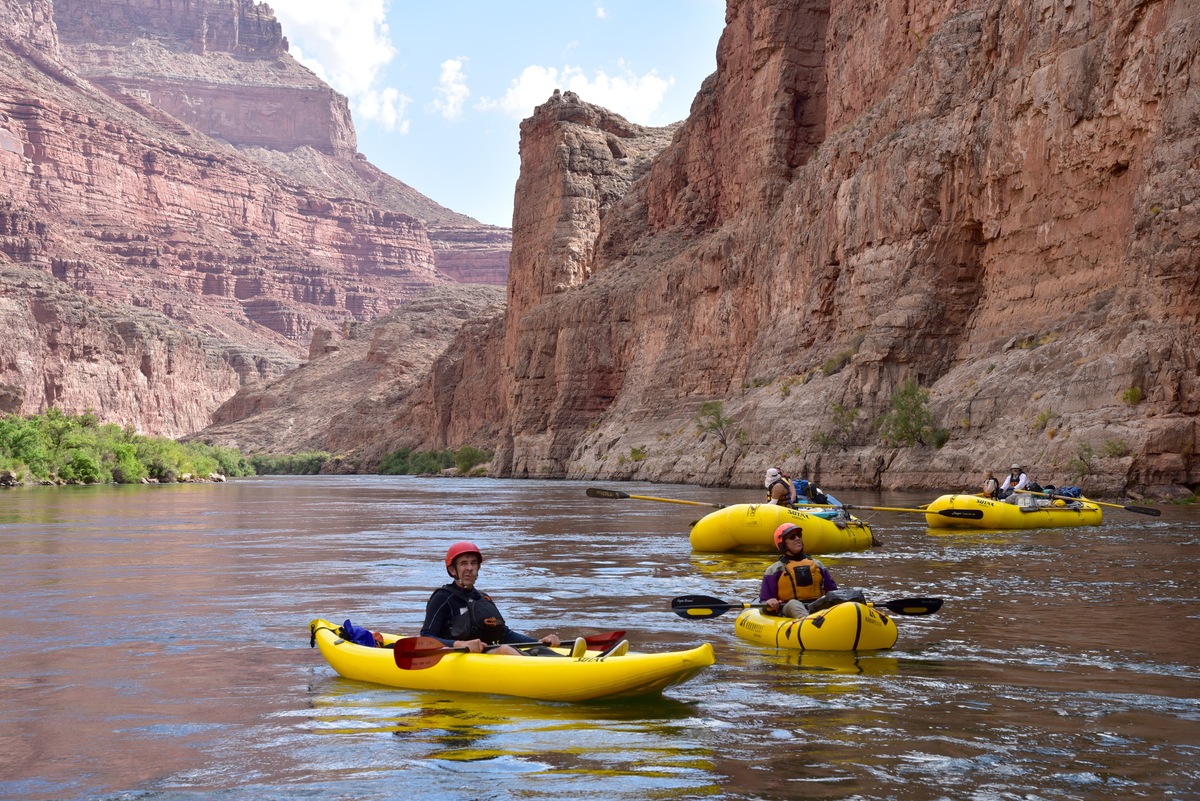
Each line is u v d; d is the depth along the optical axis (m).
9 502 52.69
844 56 75.44
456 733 8.67
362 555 24.30
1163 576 17.98
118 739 8.65
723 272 84.38
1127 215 44.09
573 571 20.14
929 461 47.25
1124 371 38.19
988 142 52.41
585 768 7.75
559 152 127.31
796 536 13.27
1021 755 7.97
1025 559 20.86
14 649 12.53
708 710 9.29
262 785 7.48
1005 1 53.28
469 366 167.25
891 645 11.90
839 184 65.06
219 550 25.73
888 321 55.03
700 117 105.25
